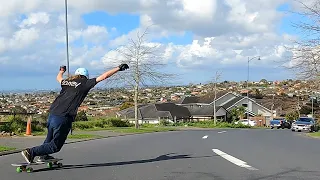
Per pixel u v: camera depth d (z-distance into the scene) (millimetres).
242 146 13594
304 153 11141
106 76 8320
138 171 7961
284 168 8188
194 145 14234
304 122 35250
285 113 76500
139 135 23234
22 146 13953
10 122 22453
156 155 10789
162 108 71438
